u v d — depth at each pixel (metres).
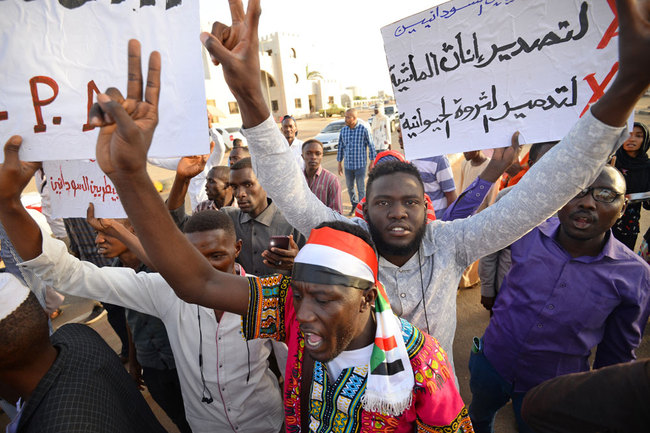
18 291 0.93
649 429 0.68
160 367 2.05
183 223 2.33
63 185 1.68
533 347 1.73
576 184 1.05
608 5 1.32
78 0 1.22
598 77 1.38
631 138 3.40
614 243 1.61
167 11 1.16
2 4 1.26
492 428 2.17
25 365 0.95
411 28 1.67
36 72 1.28
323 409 1.05
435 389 0.98
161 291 1.66
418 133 1.76
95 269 1.56
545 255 1.69
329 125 15.48
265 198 2.71
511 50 1.51
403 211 1.19
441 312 1.33
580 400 0.76
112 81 1.24
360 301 0.94
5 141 1.31
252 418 1.81
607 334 1.68
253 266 2.72
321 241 0.95
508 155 1.65
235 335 1.67
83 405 0.96
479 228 1.26
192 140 1.20
